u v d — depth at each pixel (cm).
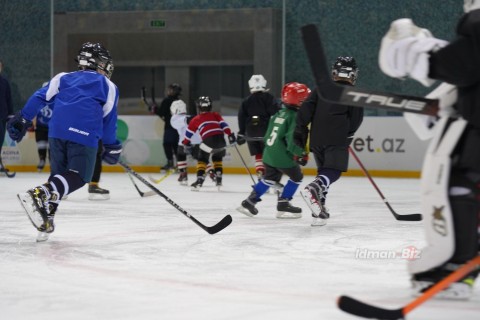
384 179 2452
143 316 595
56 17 3198
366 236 1109
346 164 1217
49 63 3172
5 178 2409
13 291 695
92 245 998
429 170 608
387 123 2552
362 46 2952
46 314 602
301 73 3030
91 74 1030
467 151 595
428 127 664
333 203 1652
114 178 2461
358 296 679
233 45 3094
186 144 2056
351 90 581
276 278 768
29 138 2789
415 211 1498
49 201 973
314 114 1220
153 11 3164
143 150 2773
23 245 994
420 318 588
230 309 621
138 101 3225
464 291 617
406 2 2916
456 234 604
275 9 3019
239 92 3108
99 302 647
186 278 765
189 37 3148
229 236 1095
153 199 1733
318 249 974
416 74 589
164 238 1070
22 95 3188
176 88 2667
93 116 1003
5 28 3186
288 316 597
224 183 2283
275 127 1315
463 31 578
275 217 1360
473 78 577
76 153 993
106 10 3238
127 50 3209
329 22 2981
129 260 880
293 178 1323
